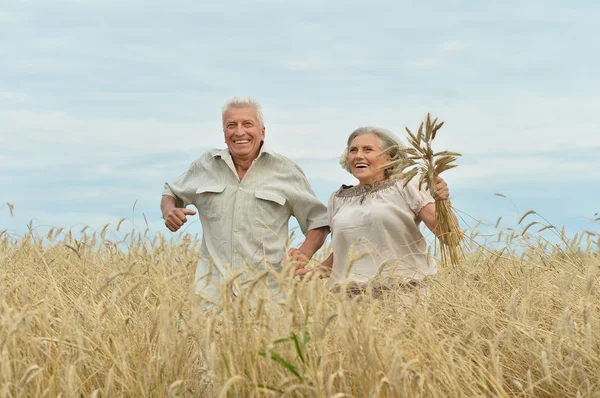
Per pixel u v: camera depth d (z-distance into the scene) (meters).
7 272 5.16
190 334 3.43
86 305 4.04
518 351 3.68
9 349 3.46
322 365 2.95
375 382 2.96
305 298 3.30
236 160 5.17
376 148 4.79
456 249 4.75
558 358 3.55
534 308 4.12
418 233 4.71
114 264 5.84
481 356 3.54
